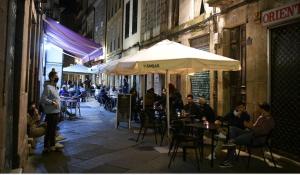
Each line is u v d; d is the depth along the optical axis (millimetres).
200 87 12750
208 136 9945
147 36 19766
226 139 7617
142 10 21047
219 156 7613
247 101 9312
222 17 10781
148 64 7977
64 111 15172
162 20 16984
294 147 7418
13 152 5520
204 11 12445
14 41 5383
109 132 11102
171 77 15445
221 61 7770
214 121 8609
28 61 7723
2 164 4074
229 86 10742
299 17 7160
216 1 10305
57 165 6562
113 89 24516
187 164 6816
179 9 14891
